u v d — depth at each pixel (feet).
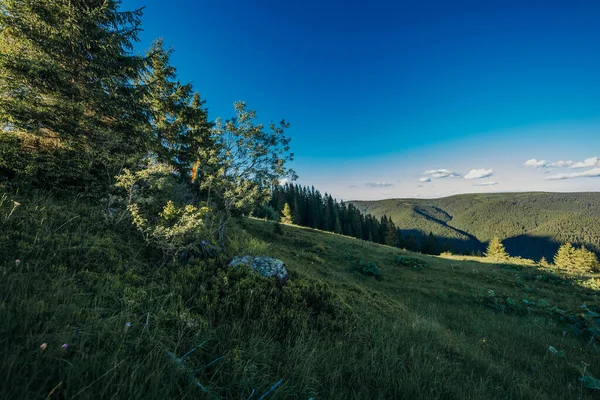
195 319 10.93
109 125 29.68
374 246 96.22
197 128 49.55
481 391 11.22
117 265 13.76
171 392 6.91
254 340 10.66
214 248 20.84
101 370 6.32
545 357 18.37
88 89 26.27
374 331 16.05
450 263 77.97
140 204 22.39
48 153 23.06
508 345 20.72
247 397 7.83
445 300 37.50
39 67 21.81
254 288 15.33
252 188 26.78
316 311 16.37
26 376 5.37
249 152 26.45
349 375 10.75
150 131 35.12
